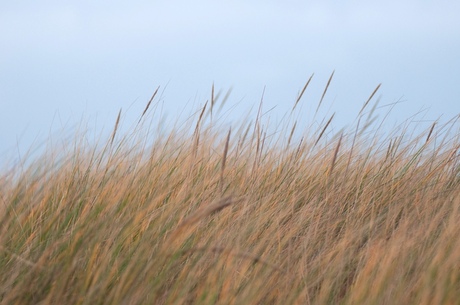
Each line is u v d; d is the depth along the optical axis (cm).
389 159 1783
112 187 1402
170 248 1162
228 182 1521
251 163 1680
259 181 1558
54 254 1152
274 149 1753
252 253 1208
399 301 1077
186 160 1602
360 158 1775
